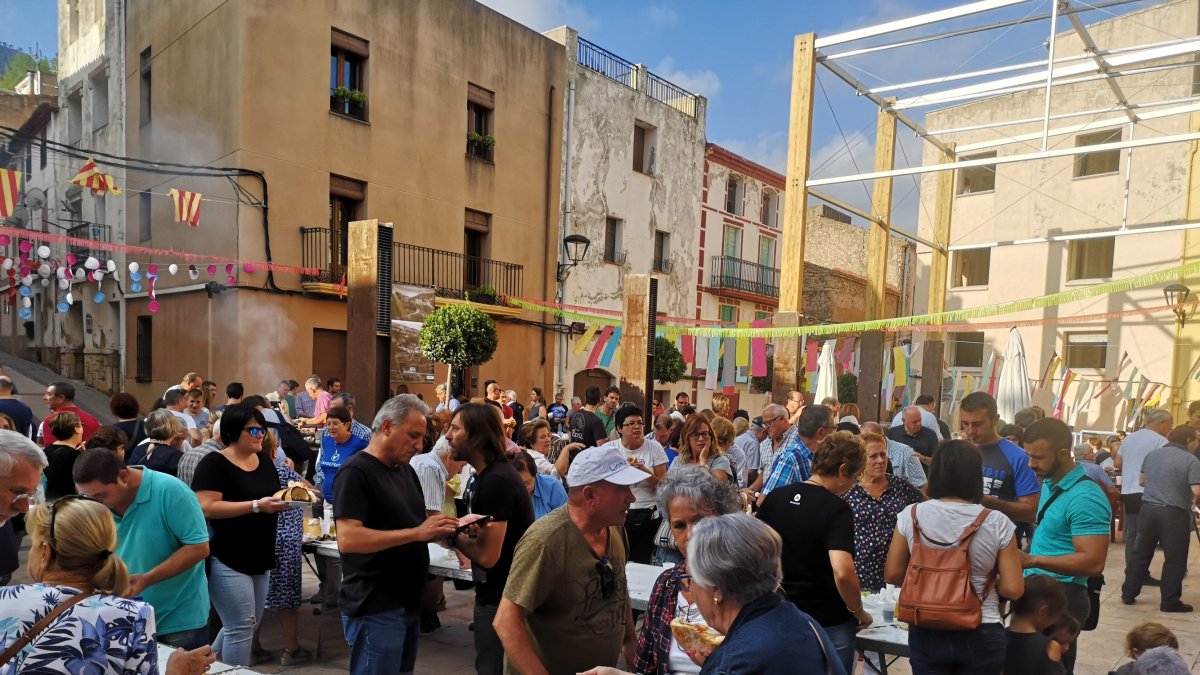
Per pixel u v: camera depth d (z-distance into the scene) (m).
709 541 1.89
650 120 21.23
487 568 3.16
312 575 6.95
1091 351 17.14
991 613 2.91
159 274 14.75
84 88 18.30
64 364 19.58
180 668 2.31
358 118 14.84
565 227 18.84
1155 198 16.34
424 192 15.77
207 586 3.76
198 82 13.91
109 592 2.04
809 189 12.39
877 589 4.14
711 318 23.58
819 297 26.31
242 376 12.93
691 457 5.70
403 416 3.20
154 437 4.87
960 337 19.12
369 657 3.10
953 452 3.03
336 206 14.66
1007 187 18.61
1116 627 6.02
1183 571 6.44
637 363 10.81
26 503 2.34
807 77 12.21
